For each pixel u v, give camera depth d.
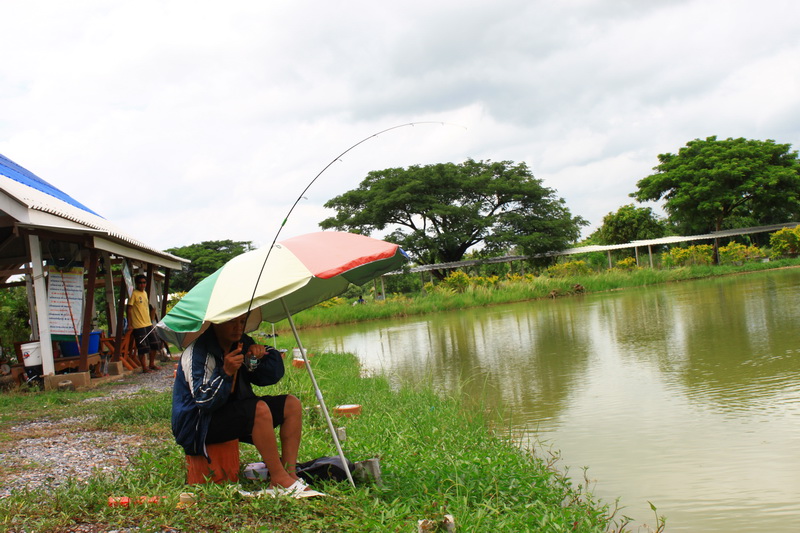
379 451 6.07
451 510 4.60
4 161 15.44
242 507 4.20
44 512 4.25
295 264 4.51
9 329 16.75
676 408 8.83
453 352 17.61
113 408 8.90
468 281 44.38
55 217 11.70
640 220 60.56
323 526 4.00
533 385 11.44
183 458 5.50
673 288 36.56
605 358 13.77
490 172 56.41
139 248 15.05
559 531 4.45
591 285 42.19
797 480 5.93
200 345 4.64
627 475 6.39
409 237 54.47
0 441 7.32
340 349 20.88
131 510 4.18
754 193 54.16
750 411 8.31
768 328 15.62
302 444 6.45
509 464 5.89
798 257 49.81
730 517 5.29
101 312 26.23
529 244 52.38
